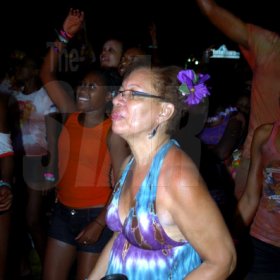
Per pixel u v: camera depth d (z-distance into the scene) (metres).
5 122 2.61
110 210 1.80
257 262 2.59
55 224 2.88
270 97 3.14
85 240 2.68
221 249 1.53
